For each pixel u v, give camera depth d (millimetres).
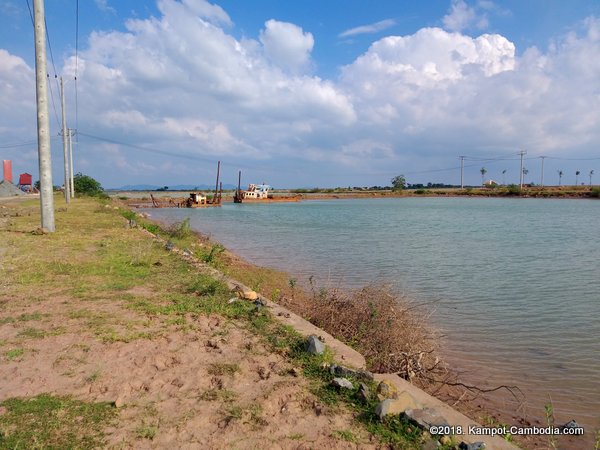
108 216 24328
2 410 3984
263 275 14219
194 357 5336
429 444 3670
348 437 3738
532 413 5965
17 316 6680
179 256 12305
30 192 72062
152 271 10172
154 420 3914
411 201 102688
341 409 4223
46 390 4414
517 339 8852
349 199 122125
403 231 31375
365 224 37938
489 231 31141
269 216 49875
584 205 74062
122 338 5832
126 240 15008
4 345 5539
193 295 8148
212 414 4043
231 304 7605
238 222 40469
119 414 3998
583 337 9000
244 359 5305
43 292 8078
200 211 61969
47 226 16125
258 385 4668
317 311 8156
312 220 43156
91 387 4500
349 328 7422
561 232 30266
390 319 7375
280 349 5598
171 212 59312
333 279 14445
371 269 16422
